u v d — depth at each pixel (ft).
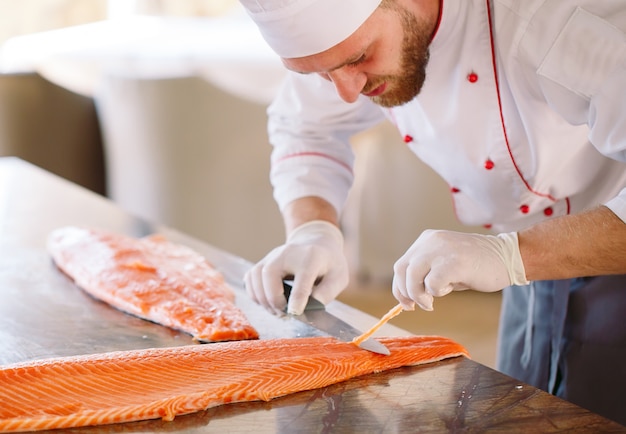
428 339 6.21
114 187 15.99
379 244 16.02
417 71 6.00
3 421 4.88
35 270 7.97
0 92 14.97
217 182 15.48
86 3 18.02
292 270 6.80
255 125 15.44
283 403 5.33
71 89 15.72
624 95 5.62
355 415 5.18
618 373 7.09
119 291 7.09
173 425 5.05
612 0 5.70
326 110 7.95
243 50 16.37
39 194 10.61
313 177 7.87
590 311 7.23
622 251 5.59
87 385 5.32
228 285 7.61
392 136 15.42
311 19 5.53
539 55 5.93
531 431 4.97
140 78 15.25
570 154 6.76
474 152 6.91
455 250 5.75
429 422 5.09
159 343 6.38
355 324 6.73
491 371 5.82
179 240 9.00
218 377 5.45
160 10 18.81
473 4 6.21
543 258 5.73
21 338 6.41
